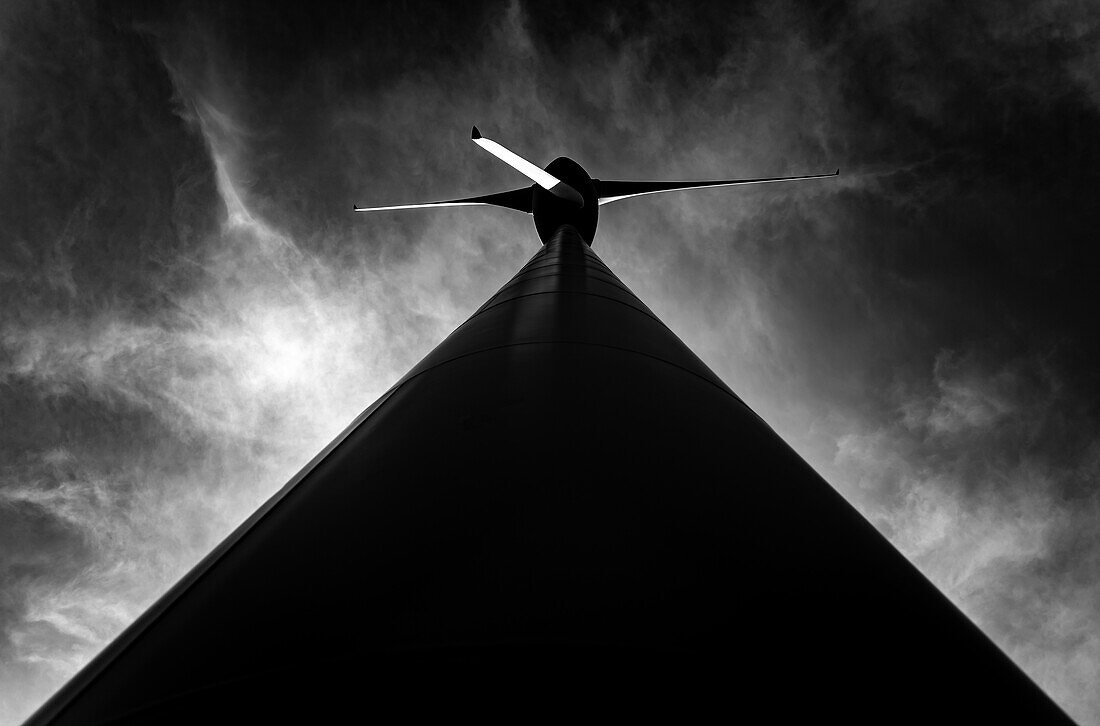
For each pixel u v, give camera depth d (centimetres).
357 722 284
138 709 333
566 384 645
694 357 889
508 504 428
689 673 304
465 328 933
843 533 487
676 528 418
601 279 1206
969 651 403
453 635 321
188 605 427
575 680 294
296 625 349
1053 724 376
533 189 2703
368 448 582
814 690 316
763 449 608
